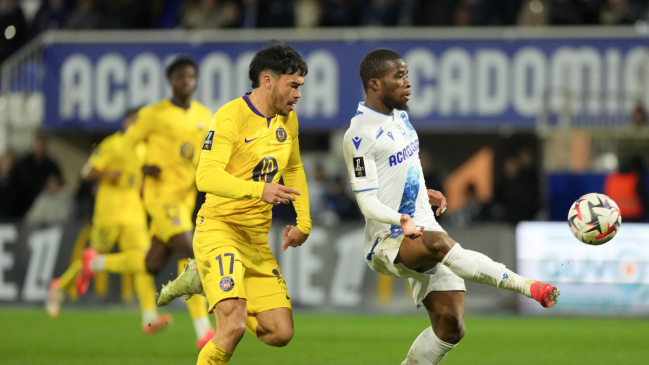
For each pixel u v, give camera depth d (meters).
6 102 55.66
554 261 43.44
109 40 54.56
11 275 46.94
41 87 55.09
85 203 51.25
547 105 51.00
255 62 17.75
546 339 31.94
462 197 61.19
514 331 35.06
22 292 46.69
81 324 36.12
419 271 17.84
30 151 54.25
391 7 55.91
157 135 27.27
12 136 55.72
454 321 18.22
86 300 45.88
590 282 43.09
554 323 38.91
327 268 44.91
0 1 62.75
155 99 54.19
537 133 54.75
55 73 54.94
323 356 26.30
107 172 34.69
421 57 52.25
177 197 27.38
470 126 52.03
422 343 18.78
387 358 25.91
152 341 30.09
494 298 44.28
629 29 50.56
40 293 46.44
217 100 53.81
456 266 16.44
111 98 54.50
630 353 27.73
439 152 62.06
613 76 50.56
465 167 61.75
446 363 25.11
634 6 56.34
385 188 18.25
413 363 19.00
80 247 46.19
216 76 53.81
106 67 54.56
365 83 18.22
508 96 51.44
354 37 52.81
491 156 61.31
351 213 51.12
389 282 44.28
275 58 17.52
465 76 51.81
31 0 65.75
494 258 43.84
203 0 58.66
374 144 17.83
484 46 51.66
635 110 50.16
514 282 15.87
